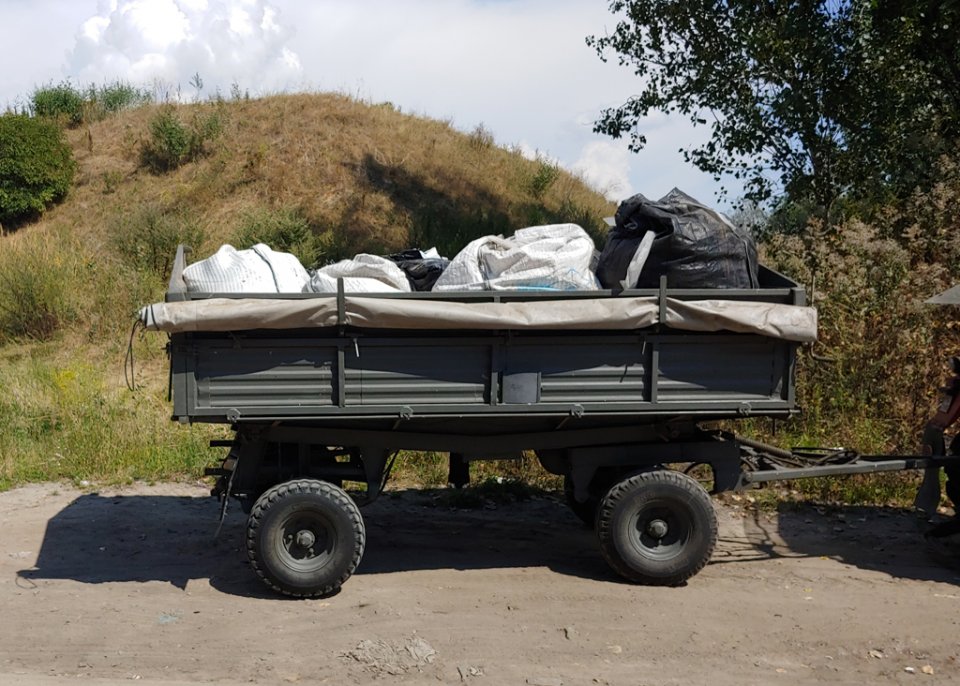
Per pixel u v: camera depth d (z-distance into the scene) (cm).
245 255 606
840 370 912
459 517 784
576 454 626
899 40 1120
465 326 551
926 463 648
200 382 554
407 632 513
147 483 875
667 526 603
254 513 569
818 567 657
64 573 633
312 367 559
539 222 1845
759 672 471
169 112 2017
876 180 1204
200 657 482
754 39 1187
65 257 1449
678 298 572
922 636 521
